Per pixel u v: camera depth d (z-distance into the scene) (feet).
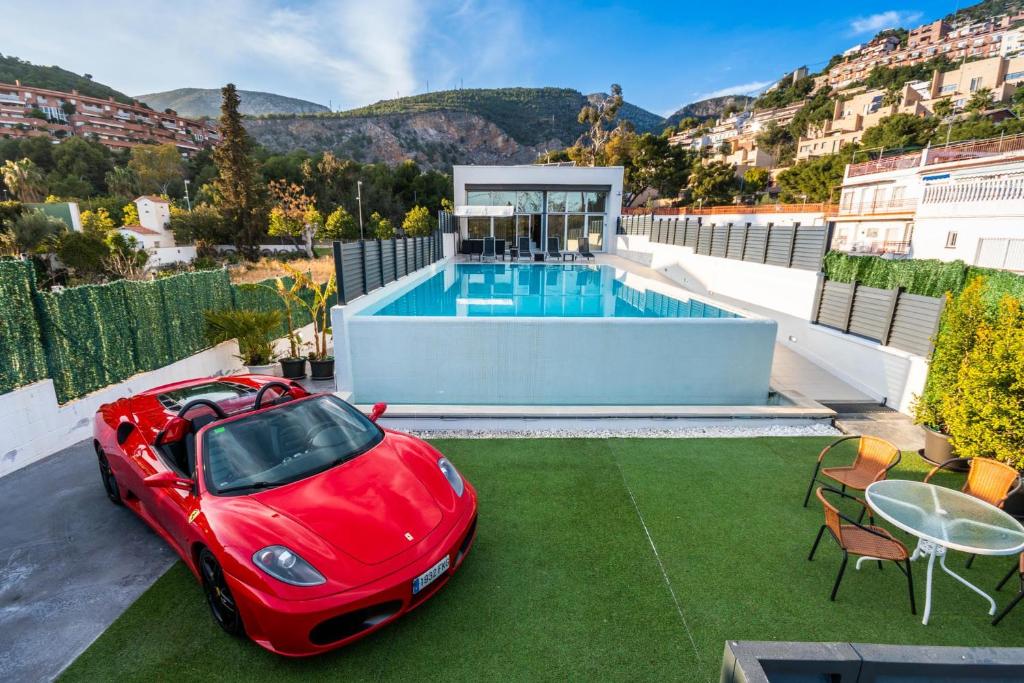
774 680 5.09
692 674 7.78
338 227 161.38
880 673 5.08
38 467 15.75
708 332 21.79
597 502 13.15
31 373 16.25
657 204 172.96
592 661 8.04
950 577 10.31
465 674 7.80
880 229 92.68
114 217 176.86
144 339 21.16
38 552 11.32
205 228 151.43
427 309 31.09
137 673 7.95
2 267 15.35
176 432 11.38
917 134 142.31
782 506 13.03
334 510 8.87
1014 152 74.43
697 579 10.10
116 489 13.20
